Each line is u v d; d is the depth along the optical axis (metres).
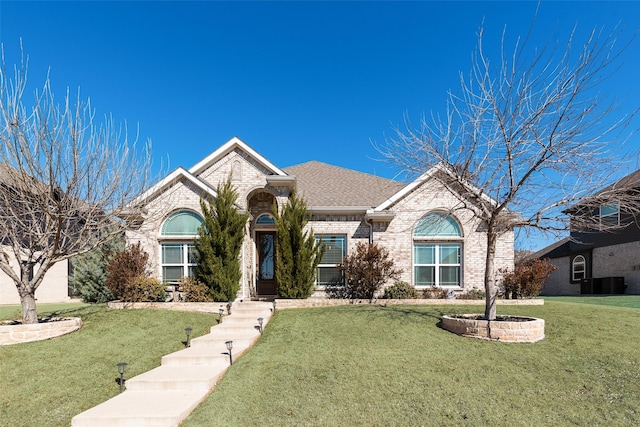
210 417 6.24
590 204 10.01
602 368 7.79
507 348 9.08
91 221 10.88
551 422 5.97
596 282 24.84
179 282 15.50
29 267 10.75
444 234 17.30
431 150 10.87
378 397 6.77
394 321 11.46
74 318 11.50
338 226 17.39
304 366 8.18
